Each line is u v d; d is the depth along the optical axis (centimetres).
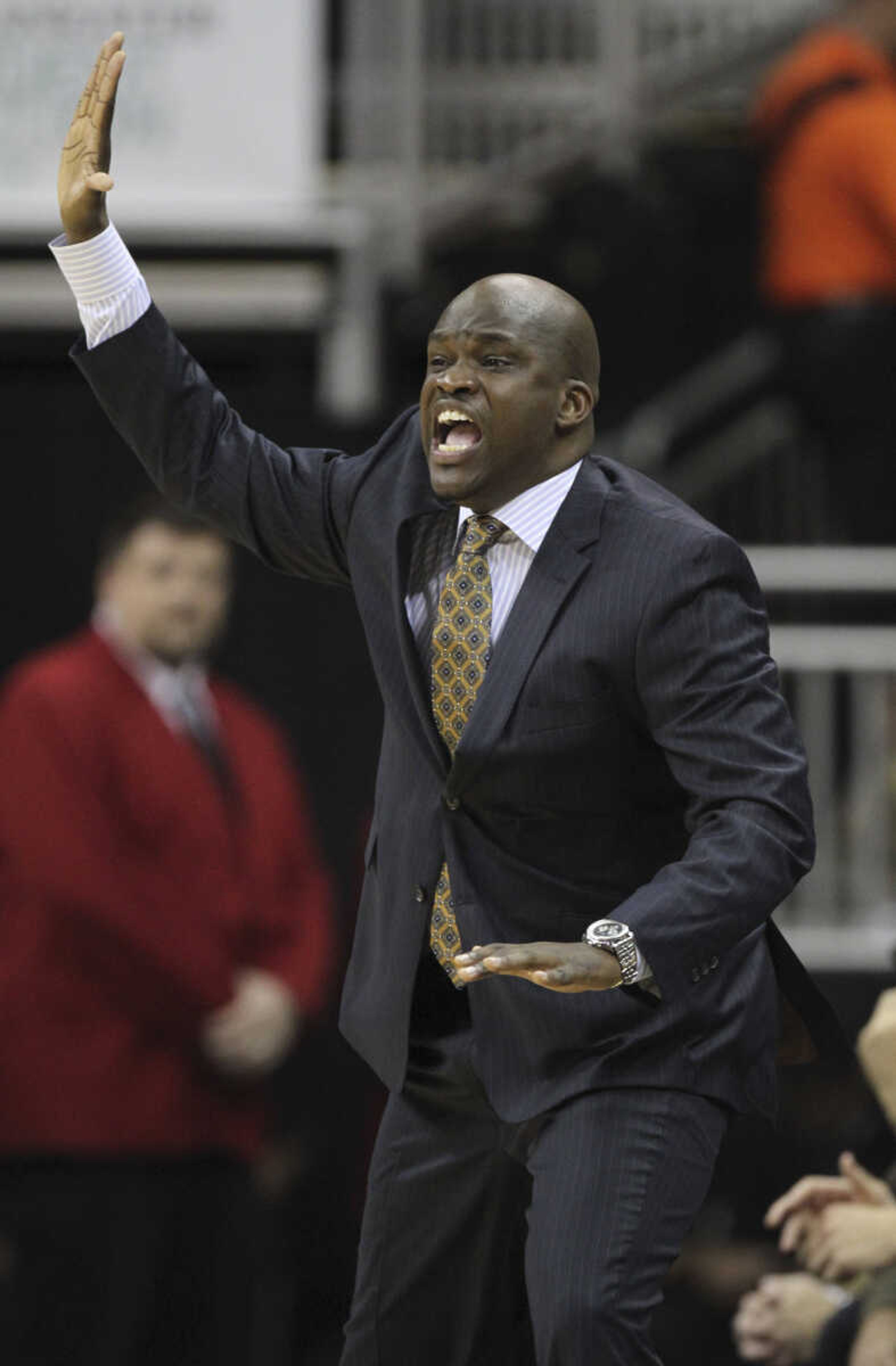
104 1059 1955
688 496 2695
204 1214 1980
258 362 2598
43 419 2436
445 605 1131
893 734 2233
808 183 2423
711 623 1075
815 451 2656
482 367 1098
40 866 1947
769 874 1042
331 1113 2286
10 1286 1950
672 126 2772
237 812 2058
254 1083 2016
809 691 2234
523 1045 1113
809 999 1169
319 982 2064
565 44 2825
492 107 2820
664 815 1136
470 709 1121
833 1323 1445
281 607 2372
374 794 1273
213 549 2038
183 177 2511
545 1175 1086
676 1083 1089
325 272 2531
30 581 2425
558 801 1107
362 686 2375
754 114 2594
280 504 1179
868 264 2417
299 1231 2247
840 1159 1627
